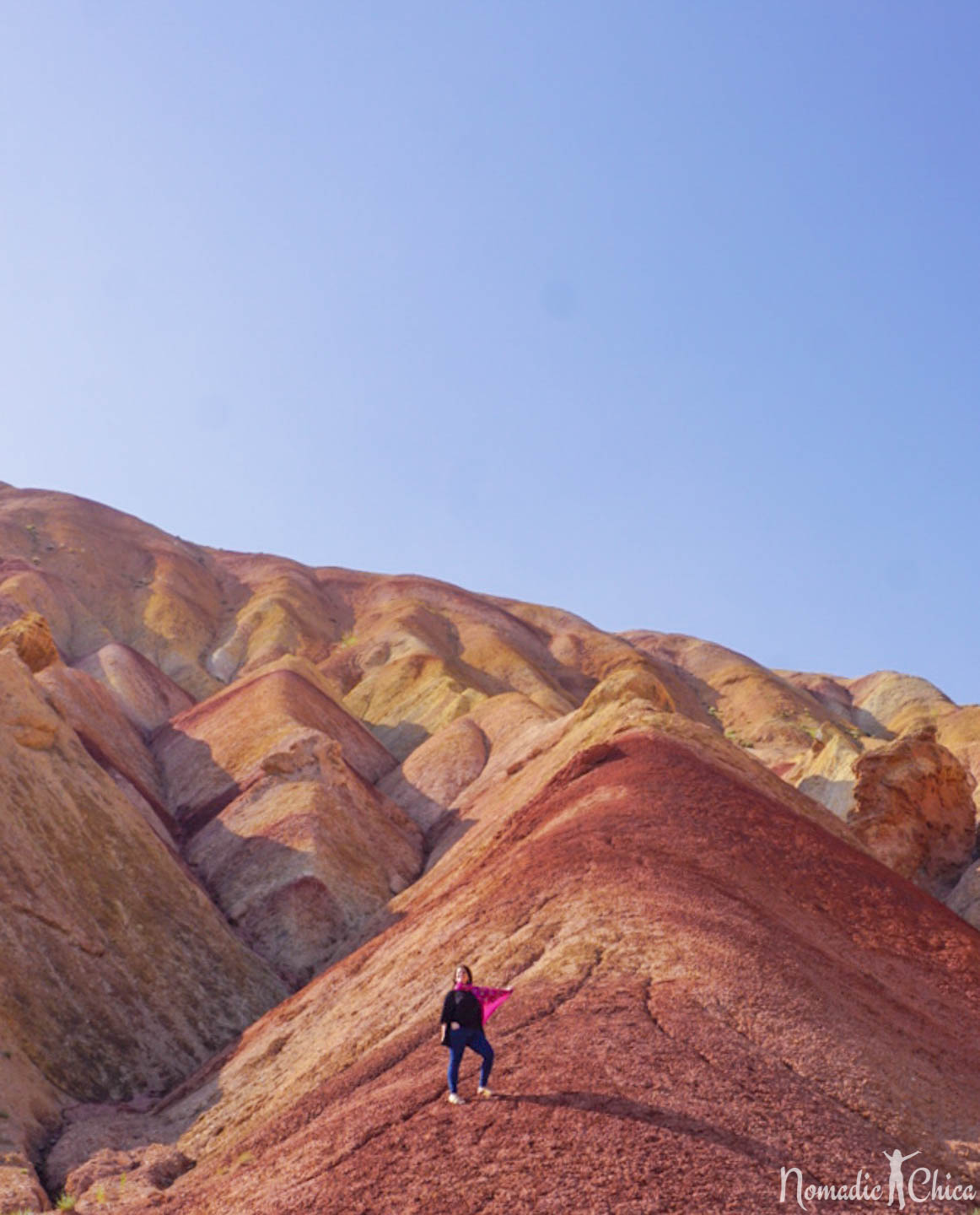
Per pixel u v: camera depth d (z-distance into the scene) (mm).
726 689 184125
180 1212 17750
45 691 53688
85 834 45906
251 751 79500
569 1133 13711
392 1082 18734
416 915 37750
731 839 31562
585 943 22266
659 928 22531
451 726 97062
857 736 158000
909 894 33844
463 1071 16750
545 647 187375
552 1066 15945
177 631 147500
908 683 189250
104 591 156750
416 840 74250
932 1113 17625
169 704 108062
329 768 69938
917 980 27031
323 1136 16953
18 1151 26734
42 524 175750
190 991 42719
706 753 41344
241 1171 18594
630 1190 12320
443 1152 13938
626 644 190250
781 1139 14188
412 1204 12867
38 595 126875
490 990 15758
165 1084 36562
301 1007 35062
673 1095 14805
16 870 39969
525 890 28484
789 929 26031
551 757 58938
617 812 32938
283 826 62312
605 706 61469
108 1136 28625
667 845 29797
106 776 52156
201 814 72812
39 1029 34625
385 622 165750
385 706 123000
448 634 169000
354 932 54500
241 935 54250
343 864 59875
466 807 75562
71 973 38094
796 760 96125
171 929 45500
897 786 48500
